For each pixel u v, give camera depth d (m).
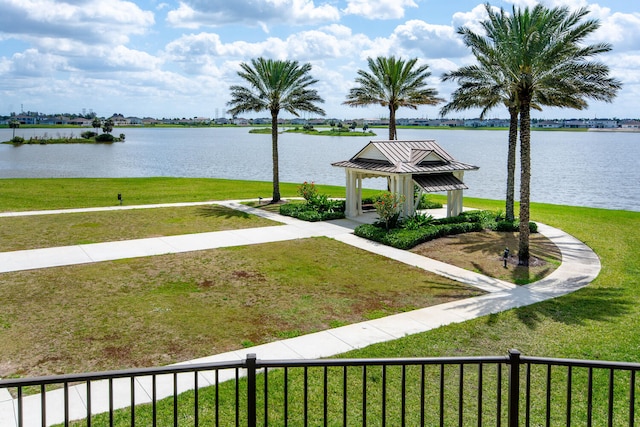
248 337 11.48
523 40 17.30
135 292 14.57
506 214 24.78
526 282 15.90
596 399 8.59
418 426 7.80
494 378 9.30
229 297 14.26
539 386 9.05
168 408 8.30
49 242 20.47
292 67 30.64
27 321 12.33
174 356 10.52
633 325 12.05
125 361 10.27
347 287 15.32
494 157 96.81
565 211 29.25
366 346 10.93
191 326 12.11
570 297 14.36
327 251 19.61
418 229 21.98
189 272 16.61
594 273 16.88
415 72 31.45
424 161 25.17
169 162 79.38
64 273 16.31
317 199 27.48
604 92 18.00
